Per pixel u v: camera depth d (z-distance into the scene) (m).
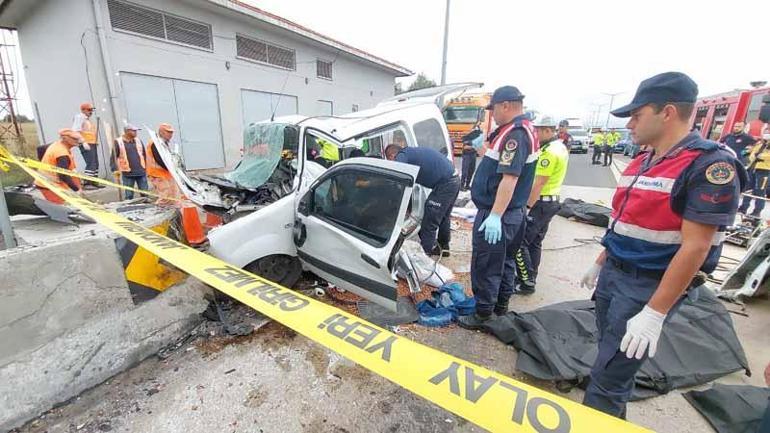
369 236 2.34
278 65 11.30
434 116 4.66
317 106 13.23
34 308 1.89
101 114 7.43
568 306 2.88
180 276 2.58
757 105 9.59
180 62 8.52
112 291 2.20
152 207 3.10
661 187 1.34
